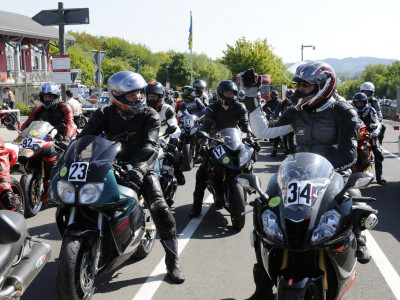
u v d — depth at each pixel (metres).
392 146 16.72
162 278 4.79
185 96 12.48
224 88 7.14
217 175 6.39
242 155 6.21
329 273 3.34
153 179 4.73
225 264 5.20
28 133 7.47
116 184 4.03
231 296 4.38
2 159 5.71
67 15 13.68
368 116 9.54
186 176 10.49
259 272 3.70
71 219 3.92
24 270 3.57
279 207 3.25
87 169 3.93
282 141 13.95
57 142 7.64
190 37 51.72
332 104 4.25
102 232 3.96
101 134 4.80
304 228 3.11
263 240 3.37
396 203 7.91
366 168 8.43
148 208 4.73
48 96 8.12
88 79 95.94
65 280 3.63
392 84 114.25
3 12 57.31
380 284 4.60
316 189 3.30
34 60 57.06
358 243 3.94
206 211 7.45
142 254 5.29
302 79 4.09
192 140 11.54
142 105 4.71
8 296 3.33
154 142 4.70
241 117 7.28
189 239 6.06
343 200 3.37
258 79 4.45
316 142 4.34
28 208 7.07
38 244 3.92
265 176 10.66
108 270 4.18
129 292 4.46
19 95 50.91
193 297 4.36
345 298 4.29
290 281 3.04
